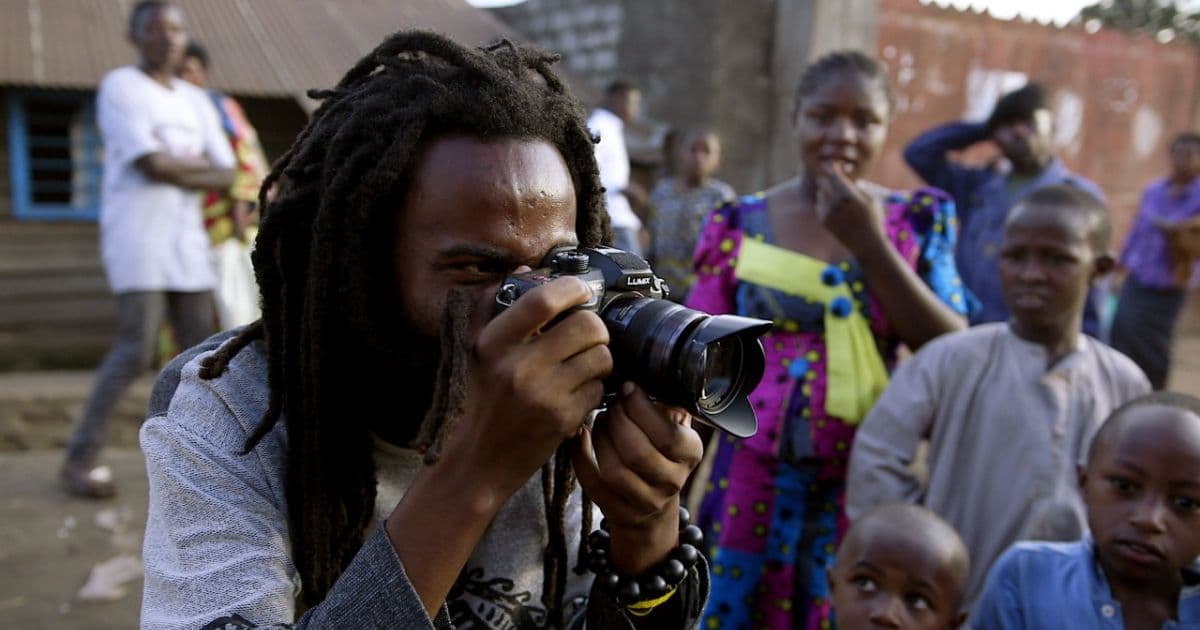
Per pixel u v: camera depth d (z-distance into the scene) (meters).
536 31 9.38
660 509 1.10
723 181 7.68
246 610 0.99
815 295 2.37
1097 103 9.31
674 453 1.05
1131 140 9.62
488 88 1.08
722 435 2.54
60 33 6.66
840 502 2.40
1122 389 2.32
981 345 2.34
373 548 0.96
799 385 2.36
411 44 1.15
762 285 2.42
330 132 1.16
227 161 4.80
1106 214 2.37
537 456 0.96
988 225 4.58
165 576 1.04
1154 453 1.72
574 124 1.19
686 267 6.46
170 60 4.53
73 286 6.97
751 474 2.39
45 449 5.61
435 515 0.96
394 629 0.93
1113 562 1.79
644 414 1.03
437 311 1.07
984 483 2.28
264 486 1.12
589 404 0.98
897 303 2.33
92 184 6.98
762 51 7.69
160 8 4.48
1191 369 9.16
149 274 4.37
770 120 7.76
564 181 1.12
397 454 1.22
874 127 2.48
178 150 4.48
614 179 6.43
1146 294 6.79
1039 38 8.73
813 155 2.49
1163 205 6.72
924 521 1.97
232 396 1.14
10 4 6.77
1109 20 19.75
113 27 6.88
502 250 1.06
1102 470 1.80
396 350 1.12
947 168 4.89
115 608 3.40
